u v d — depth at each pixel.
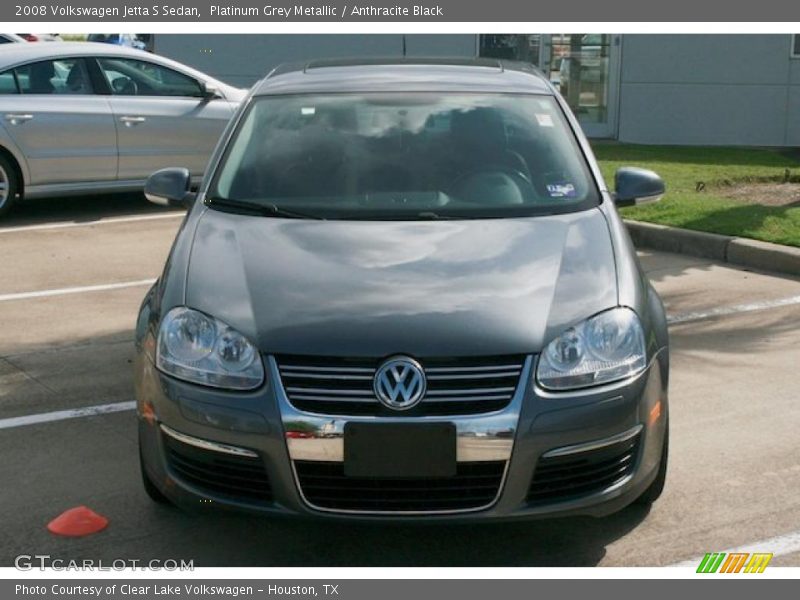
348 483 3.69
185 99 10.93
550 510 3.72
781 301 7.44
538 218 4.58
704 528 4.23
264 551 4.09
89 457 4.93
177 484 3.89
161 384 3.89
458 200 4.75
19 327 6.98
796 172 11.61
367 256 4.20
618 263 4.23
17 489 4.59
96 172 10.48
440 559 4.03
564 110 5.38
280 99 5.38
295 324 3.79
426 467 3.64
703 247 8.73
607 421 3.75
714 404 5.54
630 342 3.89
